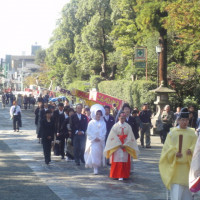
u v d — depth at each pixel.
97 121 14.58
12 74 190.50
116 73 66.50
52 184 12.49
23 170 14.87
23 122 39.53
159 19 30.94
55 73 90.88
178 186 8.80
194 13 25.64
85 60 69.06
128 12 46.62
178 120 9.08
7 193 11.13
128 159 13.37
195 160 8.16
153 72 44.72
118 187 12.16
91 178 13.55
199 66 40.72
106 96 26.70
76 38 74.81
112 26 59.72
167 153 8.90
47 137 16.20
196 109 37.44
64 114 17.97
